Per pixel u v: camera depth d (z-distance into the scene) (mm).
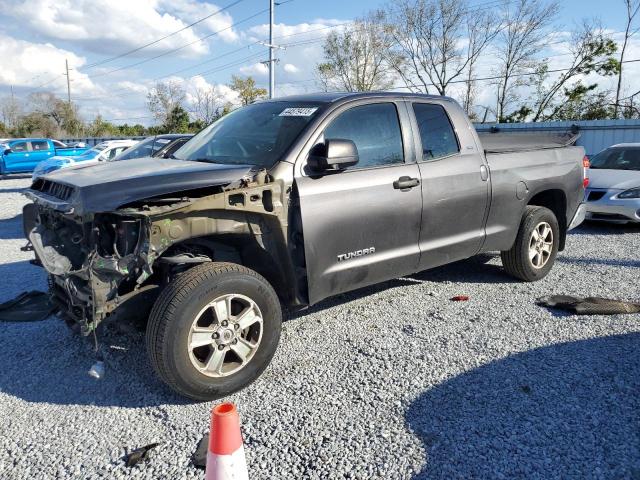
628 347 4062
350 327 4633
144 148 10656
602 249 7742
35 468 2842
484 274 6215
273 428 3129
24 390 3688
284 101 4641
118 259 3225
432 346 4180
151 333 3244
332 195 3936
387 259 4340
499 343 4199
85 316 3383
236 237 3709
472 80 42562
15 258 7969
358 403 3375
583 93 39094
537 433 2996
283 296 4008
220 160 4129
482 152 5148
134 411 3379
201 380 3357
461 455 2824
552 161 5875
